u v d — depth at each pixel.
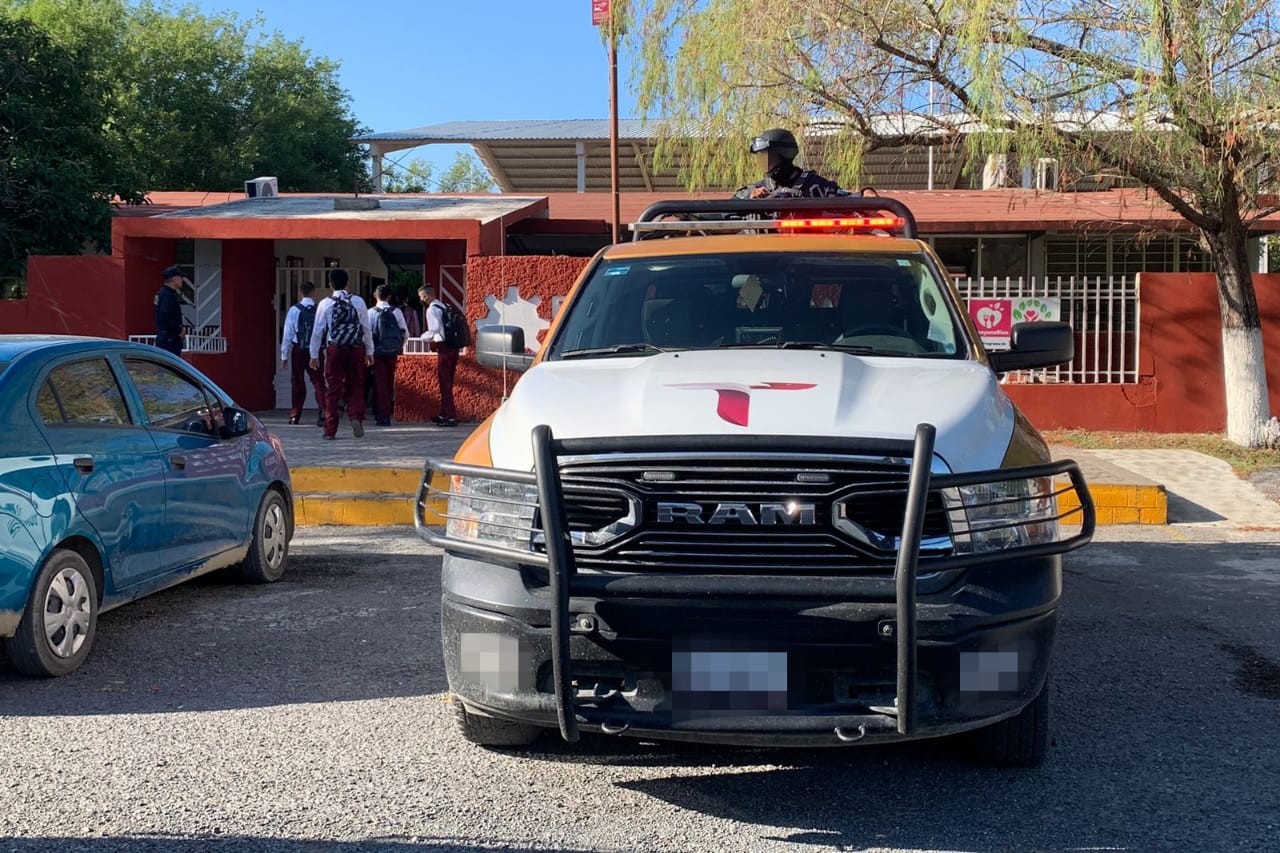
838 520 3.66
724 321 5.25
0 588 5.19
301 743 4.68
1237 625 6.55
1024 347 5.23
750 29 12.98
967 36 11.46
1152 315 13.96
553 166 27.00
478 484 4.10
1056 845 3.75
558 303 14.92
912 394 4.17
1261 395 12.96
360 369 13.14
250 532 7.29
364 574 7.85
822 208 6.20
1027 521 3.85
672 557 3.73
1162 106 11.26
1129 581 7.66
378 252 19.56
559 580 3.56
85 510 5.67
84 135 19.12
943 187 24.09
